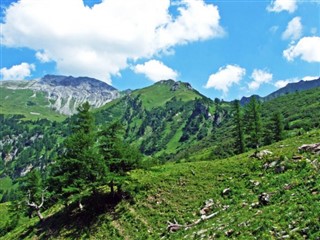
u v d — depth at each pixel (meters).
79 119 55.59
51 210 60.59
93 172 47.22
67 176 49.38
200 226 32.09
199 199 42.34
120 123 50.19
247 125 89.38
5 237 60.16
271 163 42.09
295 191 28.14
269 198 29.23
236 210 31.81
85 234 44.38
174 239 32.22
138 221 42.41
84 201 51.88
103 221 45.31
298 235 20.62
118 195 48.88
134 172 56.81
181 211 41.06
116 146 49.06
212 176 47.16
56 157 52.19
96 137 51.59
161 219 41.00
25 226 59.91
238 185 40.75
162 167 58.28
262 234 22.30
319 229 20.28
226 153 132.38
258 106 88.75
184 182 47.84
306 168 34.97
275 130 98.44
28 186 64.75
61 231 47.78
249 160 47.94
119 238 40.72
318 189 25.98
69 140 50.62
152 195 46.91
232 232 25.20
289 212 23.91
